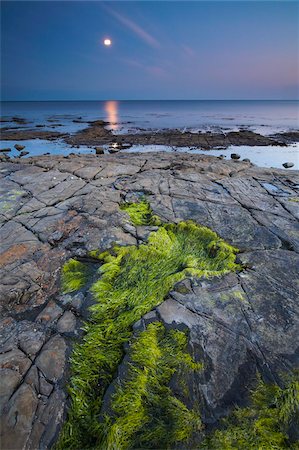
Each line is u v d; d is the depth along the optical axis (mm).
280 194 8133
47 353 3340
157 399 2902
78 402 2912
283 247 5426
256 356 3271
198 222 6301
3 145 23219
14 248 5391
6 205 7137
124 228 6082
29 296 4309
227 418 2740
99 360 3350
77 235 5824
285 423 2723
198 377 3072
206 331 3570
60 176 9336
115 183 8719
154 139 25656
